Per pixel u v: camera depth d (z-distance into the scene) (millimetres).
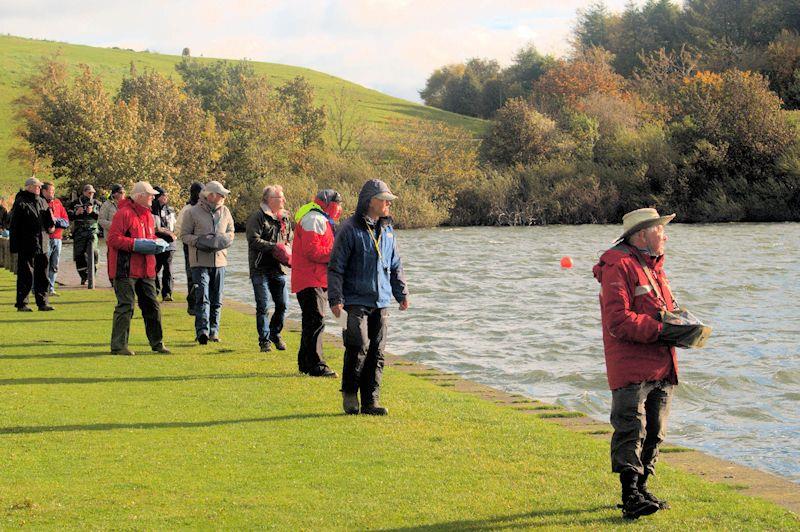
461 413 9570
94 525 6109
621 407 6438
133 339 14547
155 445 8195
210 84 97562
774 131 64875
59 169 63344
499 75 138750
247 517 6293
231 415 9398
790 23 103875
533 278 29516
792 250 38719
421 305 22656
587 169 68125
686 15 119438
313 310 11523
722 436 10367
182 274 29453
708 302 23078
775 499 6855
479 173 69875
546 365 14805
